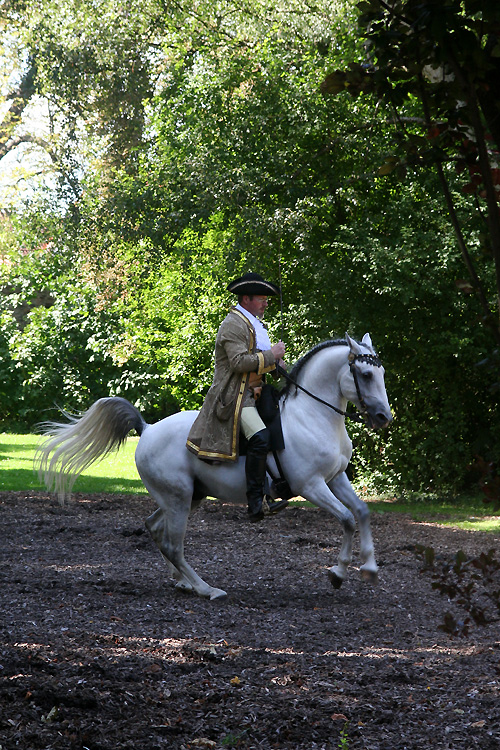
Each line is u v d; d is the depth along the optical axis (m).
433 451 17.09
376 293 15.84
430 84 2.68
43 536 10.72
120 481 17.64
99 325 31.22
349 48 15.13
